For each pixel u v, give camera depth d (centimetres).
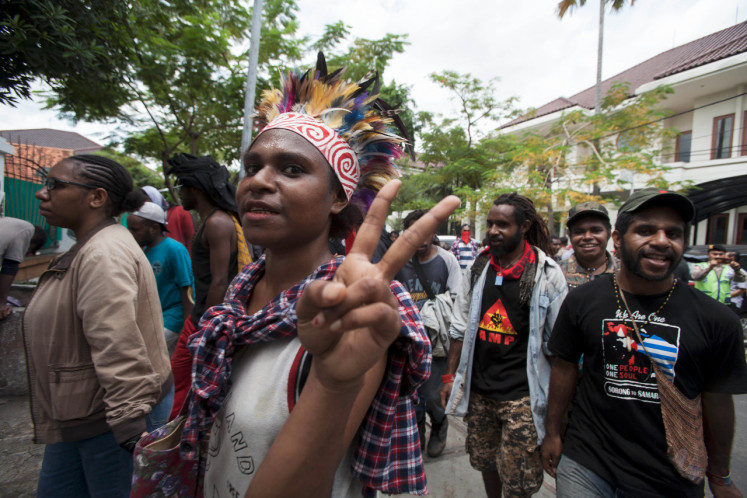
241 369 93
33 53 345
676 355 149
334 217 108
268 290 104
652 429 152
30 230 376
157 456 108
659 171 1063
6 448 295
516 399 221
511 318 228
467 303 259
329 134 96
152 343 180
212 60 739
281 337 87
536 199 1122
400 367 83
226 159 1035
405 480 90
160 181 1558
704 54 1537
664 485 149
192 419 95
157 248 299
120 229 174
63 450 171
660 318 155
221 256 250
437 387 301
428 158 1702
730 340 146
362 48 1138
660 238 148
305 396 66
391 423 83
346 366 61
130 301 156
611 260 277
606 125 1113
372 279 57
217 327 92
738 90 1330
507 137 1576
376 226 65
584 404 172
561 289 222
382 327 57
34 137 3002
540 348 220
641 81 1794
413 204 1692
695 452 146
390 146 112
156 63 674
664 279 152
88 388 160
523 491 213
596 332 166
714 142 1397
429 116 1659
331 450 65
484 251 257
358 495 92
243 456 84
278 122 96
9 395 378
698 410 150
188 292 306
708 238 1520
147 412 155
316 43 970
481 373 237
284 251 98
